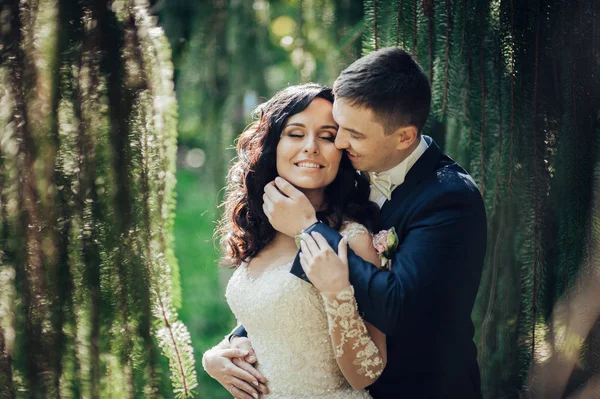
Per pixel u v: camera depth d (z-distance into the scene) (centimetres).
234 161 282
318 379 171
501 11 179
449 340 170
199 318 452
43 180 167
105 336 173
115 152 170
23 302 168
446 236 163
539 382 185
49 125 166
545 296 188
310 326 168
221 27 268
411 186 172
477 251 168
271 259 177
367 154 167
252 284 175
